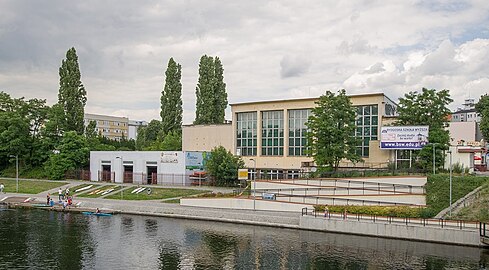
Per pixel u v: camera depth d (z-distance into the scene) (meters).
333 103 70.19
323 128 68.94
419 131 66.38
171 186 89.69
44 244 49.41
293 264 41.00
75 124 120.88
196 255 44.47
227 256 44.00
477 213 50.78
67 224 61.03
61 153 109.19
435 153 64.69
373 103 77.44
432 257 42.50
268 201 64.31
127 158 102.31
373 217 54.19
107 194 85.00
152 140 164.50
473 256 42.72
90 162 107.88
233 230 56.16
